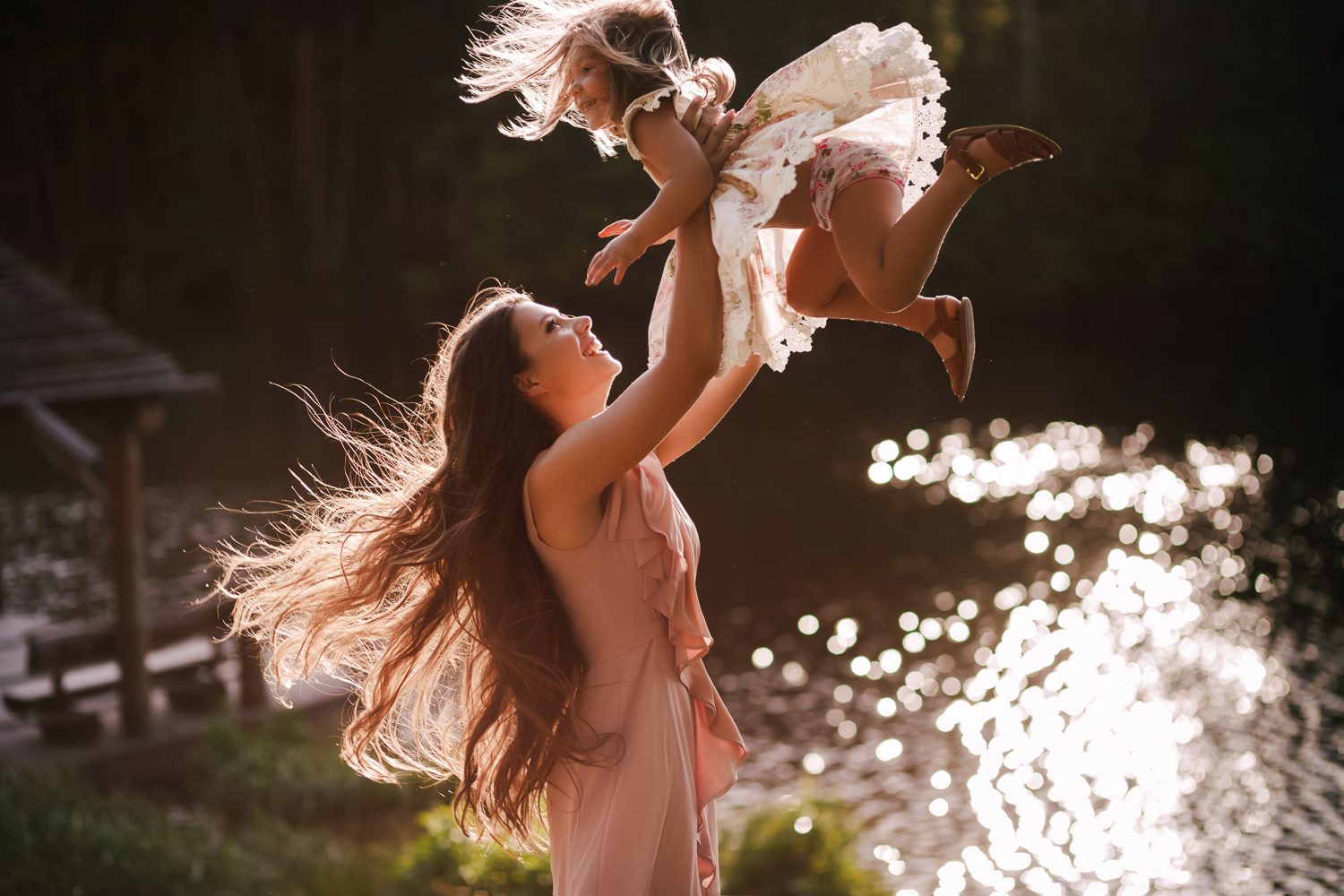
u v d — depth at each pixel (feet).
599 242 160.97
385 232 187.73
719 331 9.00
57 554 71.26
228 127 190.29
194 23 188.75
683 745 9.74
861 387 113.80
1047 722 46.34
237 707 40.81
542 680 9.68
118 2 185.88
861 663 53.21
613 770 9.64
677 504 10.23
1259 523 69.87
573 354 9.95
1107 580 62.34
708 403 10.92
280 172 192.34
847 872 28.91
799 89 9.12
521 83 9.82
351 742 10.84
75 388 38.81
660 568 9.71
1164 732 44.91
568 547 9.71
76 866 28.58
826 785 41.55
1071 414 98.84
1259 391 104.58
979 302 147.84
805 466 87.45
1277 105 149.38
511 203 163.73
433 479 10.12
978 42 152.76
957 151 8.39
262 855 31.78
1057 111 149.38
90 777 37.40
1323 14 150.41
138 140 192.03
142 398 39.19
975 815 38.91
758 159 8.82
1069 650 53.67
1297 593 58.90
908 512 75.82
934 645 54.95
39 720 38.93
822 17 147.74
